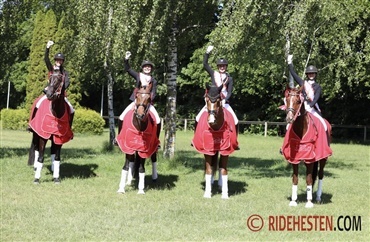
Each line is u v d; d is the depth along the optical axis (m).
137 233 7.12
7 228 7.22
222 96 10.09
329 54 16.73
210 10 14.64
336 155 20.77
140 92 9.57
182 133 34.41
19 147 19.14
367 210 9.09
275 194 10.66
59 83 10.50
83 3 13.29
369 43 16.39
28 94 30.47
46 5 29.53
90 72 17.41
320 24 13.43
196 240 6.86
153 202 9.44
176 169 13.70
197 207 9.04
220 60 10.25
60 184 11.09
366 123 32.62
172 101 14.66
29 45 34.75
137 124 9.97
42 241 6.63
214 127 9.76
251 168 15.18
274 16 12.07
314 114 9.66
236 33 11.49
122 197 9.83
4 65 15.40
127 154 10.34
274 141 28.77
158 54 14.08
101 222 7.72
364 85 27.06
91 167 13.45
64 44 17.34
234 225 7.75
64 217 7.98
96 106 44.16
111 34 12.92
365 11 17.11
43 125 10.91
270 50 13.02
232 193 10.73
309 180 9.43
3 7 14.65
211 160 10.22
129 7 12.20
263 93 34.16
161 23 12.41
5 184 10.91
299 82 9.57
